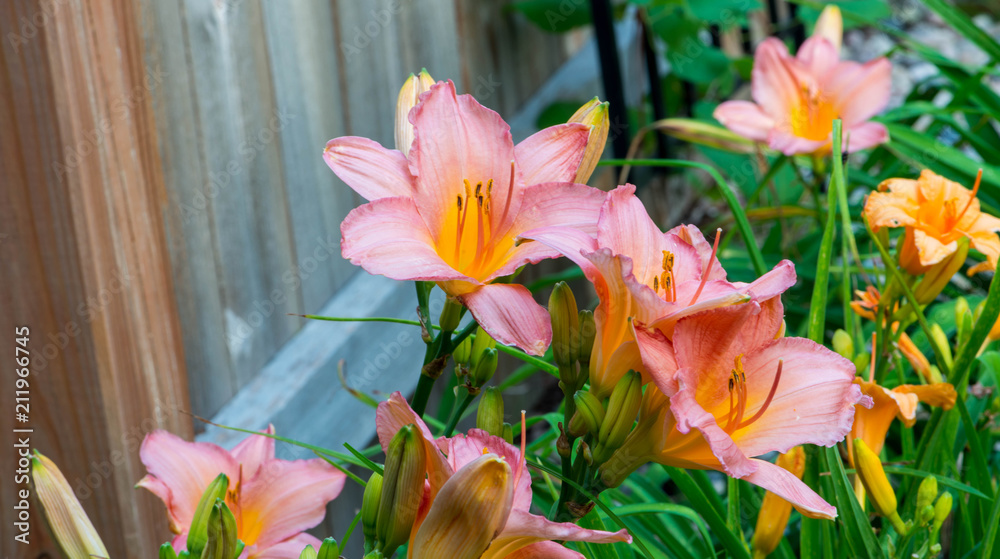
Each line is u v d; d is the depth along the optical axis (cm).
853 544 118
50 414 134
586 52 263
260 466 122
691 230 108
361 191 107
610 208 105
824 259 125
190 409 144
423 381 112
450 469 103
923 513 116
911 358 127
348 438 157
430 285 111
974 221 126
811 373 105
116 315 133
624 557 125
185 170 143
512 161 109
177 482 121
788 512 118
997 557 123
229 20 147
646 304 103
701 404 105
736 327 103
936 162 165
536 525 101
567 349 106
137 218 135
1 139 128
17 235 130
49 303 132
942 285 126
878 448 120
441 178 109
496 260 109
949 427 128
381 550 105
